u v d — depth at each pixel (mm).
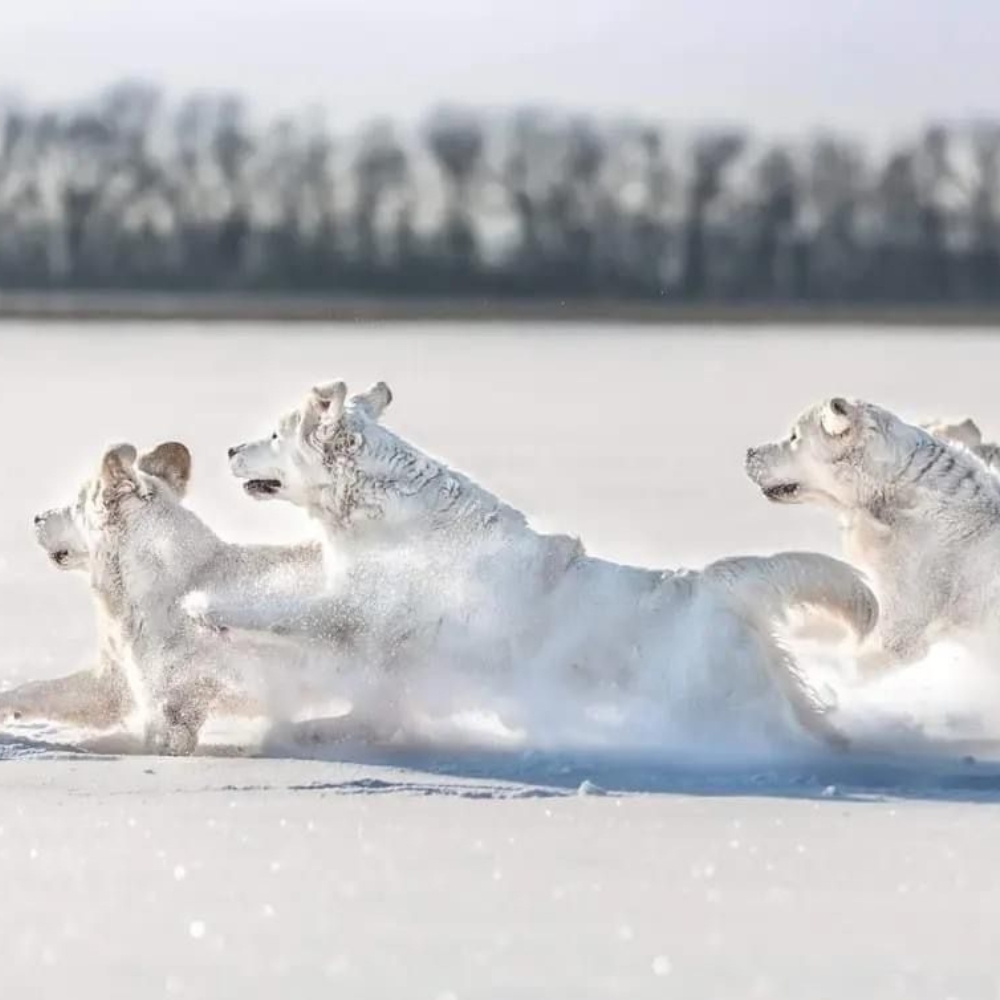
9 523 55719
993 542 31359
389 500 29547
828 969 18016
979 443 34312
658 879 21188
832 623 29234
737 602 28703
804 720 28734
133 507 29922
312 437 29703
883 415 31969
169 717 29422
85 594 42719
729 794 25922
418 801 25344
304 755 29047
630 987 17484
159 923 19516
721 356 138375
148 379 114062
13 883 21094
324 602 29422
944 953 18484
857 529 32094
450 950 18562
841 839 23156
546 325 190375
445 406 99125
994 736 29797
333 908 20031
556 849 22625
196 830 23578
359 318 199625
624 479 66812
